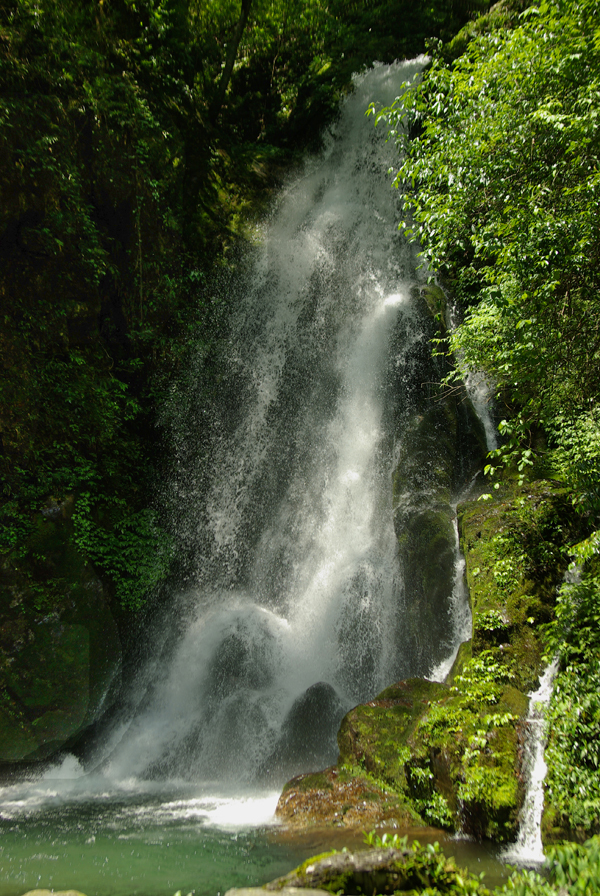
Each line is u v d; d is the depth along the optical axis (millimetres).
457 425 11953
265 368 13562
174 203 11883
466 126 7535
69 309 10023
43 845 5820
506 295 6930
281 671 10141
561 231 6133
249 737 8742
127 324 11367
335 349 13781
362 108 18156
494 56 7387
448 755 6020
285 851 5527
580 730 5664
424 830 5812
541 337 6594
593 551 6449
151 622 10547
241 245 13820
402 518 10562
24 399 9398
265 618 11102
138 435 11641
